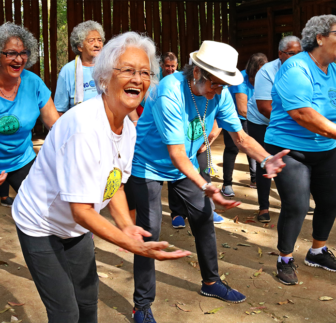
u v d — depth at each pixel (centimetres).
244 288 341
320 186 355
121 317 300
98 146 183
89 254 221
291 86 311
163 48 1073
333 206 359
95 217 183
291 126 333
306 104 307
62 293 205
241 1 1123
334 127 305
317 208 366
